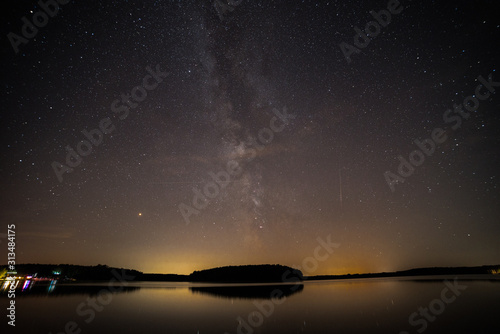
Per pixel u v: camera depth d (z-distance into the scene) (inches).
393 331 305.4
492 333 289.4
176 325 342.0
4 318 366.6
